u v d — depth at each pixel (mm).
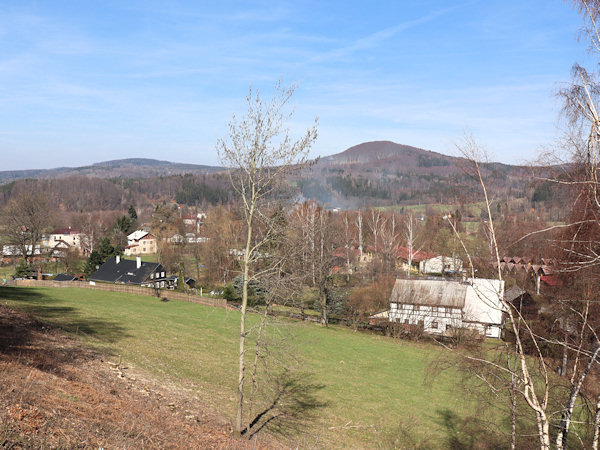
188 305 52969
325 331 47688
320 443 21000
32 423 11562
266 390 27625
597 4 10469
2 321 26344
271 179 18078
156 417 17000
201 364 29844
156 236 119562
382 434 23797
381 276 58219
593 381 12734
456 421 26266
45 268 93562
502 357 13625
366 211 101188
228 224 62406
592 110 10367
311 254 46125
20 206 76250
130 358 27156
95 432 12781
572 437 15945
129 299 53625
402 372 35781
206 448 15312
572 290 13602
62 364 20203
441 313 47000
